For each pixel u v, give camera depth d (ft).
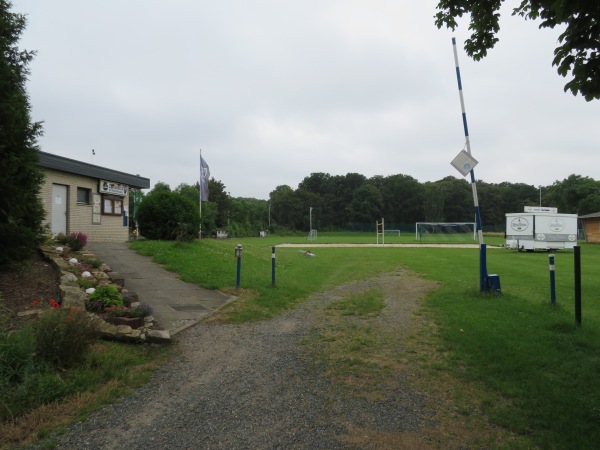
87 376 16.16
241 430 12.69
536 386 15.46
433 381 16.69
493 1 19.61
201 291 35.14
